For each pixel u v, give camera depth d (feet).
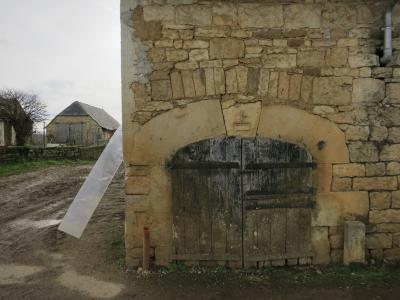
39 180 45.16
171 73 15.62
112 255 17.94
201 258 15.89
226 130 15.85
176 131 15.78
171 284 14.74
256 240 16.05
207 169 15.88
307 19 15.80
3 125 84.07
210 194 15.90
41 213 27.53
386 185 16.34
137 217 15.90
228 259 15.93
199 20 15.55
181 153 15.79
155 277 15.29
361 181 16.29
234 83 15.71
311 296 13.74
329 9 15.87
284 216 16.12
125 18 15.46
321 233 16.29
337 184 16.20
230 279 15.11
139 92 15.62
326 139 16.12
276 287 14.46
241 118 15.81
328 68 15.94
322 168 16.19
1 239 21.08
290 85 15.85
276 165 15.98
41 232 22.40
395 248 16.48
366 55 16.06
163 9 15.46
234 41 15.64
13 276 15.96
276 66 15.76
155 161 15.78
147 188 15.83
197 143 15.83
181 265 15.92
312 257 16.33
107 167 17.74
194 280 15.02
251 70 15.72
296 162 16.06
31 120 89.30
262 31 15.70
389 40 15.53
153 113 15.69
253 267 16.05
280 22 15.74
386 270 15.69
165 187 15.87
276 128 15.94
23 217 26.30
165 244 15.96
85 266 16.80
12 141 87.86
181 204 15.88
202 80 15.66
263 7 15.66
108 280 15.25
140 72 15.58
